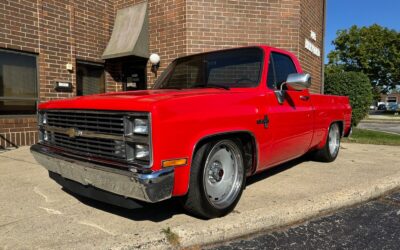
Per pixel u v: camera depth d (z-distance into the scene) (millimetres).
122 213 3611
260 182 4773
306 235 3305
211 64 4488
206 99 3291
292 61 4895
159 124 2820
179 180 2984
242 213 3463
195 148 3176
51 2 8391
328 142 5977
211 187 3418
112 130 3051
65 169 3408
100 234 3109
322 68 12047
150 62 9492
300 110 4691
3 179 4930
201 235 3062
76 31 9023
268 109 4008
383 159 6594
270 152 4109
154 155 2803
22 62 7922
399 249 3029
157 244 2904
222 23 9016
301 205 3709
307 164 6012
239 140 3627
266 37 9359
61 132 3516
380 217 3773
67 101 3516
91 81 9648
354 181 4852
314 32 11078
